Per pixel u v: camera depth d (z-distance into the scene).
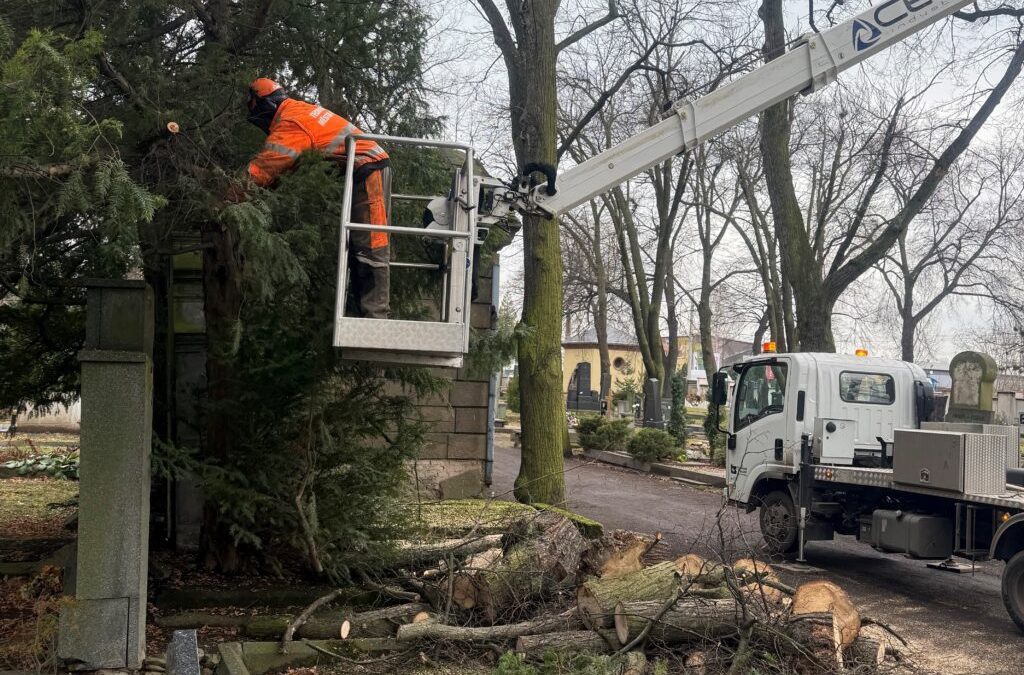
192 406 7.25
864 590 9.52
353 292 6.15
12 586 6.61
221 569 7.37
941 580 10.15
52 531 9.41
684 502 15.84
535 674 5.39
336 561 7.13
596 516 13.69
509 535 7.34
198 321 8.12
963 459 8.86
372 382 7.12
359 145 5.99
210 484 6.62
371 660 5.97
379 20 7.52
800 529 10.90
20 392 7.97
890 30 7.81
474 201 5.79
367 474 7.11
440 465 13.16
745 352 78.56
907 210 17.25
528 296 12.73
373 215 5.96
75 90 4.30
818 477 10.84
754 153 27.94
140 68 5.99
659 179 28.19
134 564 5.37
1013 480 9.59
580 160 24.81
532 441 12.40
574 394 54.19
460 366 5.70
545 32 13.10
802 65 7.85
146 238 6.48
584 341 65.12
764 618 6.05
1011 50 17.27
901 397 11.74
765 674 5.70
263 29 7.21
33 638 5.29
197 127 5.97
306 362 6.70
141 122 5.84
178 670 4.00
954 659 6.93
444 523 9.48
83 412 5.32
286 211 6.04
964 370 11.04
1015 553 8.38
